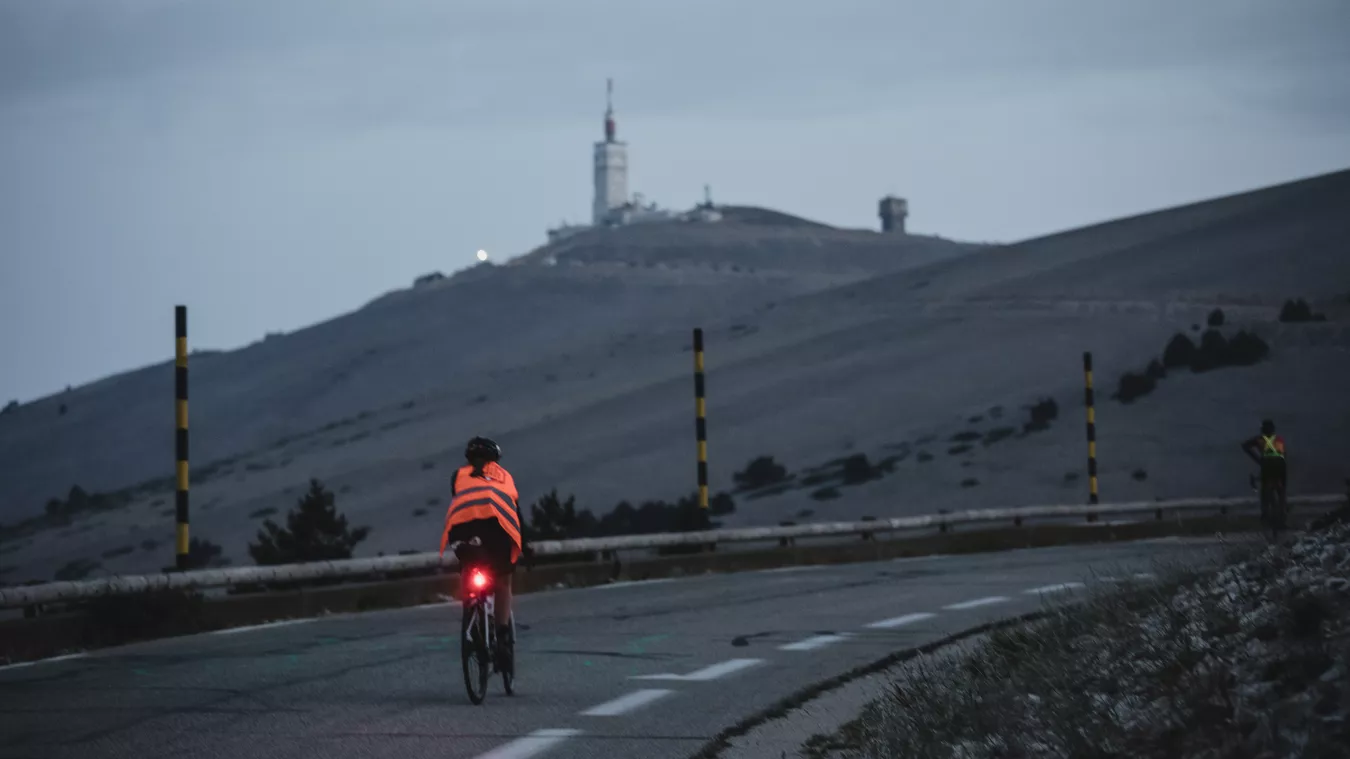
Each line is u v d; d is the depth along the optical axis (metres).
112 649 51.31
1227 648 25.16
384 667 45.00
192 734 32.78
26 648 50.53
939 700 30.19
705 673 43.16
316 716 35.34
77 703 37.62
